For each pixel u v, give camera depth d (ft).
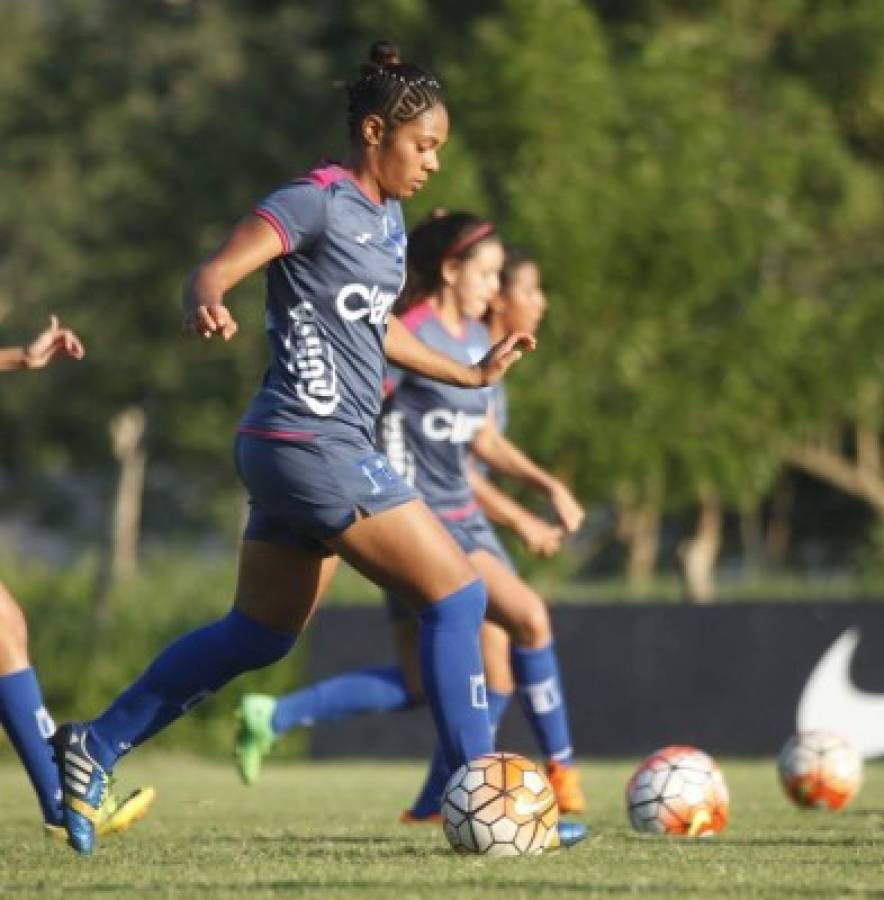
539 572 249.34
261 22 337.72
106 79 353.10
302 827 95.14
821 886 61.93
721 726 176.24
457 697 71.10
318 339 68.64
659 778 86.58
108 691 217.56
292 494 68.59
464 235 96.12
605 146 234.17
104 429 477.77
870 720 173.06
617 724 177.78
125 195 341.00
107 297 360.07
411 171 69.67
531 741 179.83
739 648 176.14
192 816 106.42
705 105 242.58
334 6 319.47
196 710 211.82
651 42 245.45
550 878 63.00
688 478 243.60
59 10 369.71
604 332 233.76
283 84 324.80
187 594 231.09
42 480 602.85
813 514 458.09
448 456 95.96
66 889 60.85
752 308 247.70
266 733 112.16
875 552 324.19
